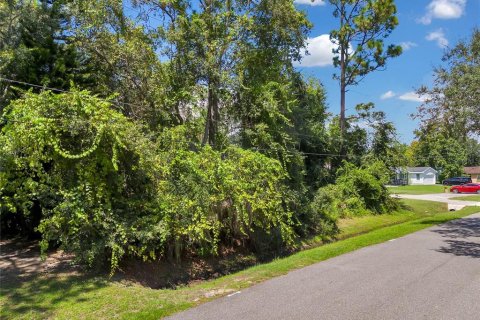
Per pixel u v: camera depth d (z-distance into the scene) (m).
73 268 8.84
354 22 29.55
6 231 12.52
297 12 17.44
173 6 16.11
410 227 16.09
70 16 14.98
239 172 12.15
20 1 14.12
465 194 47.00
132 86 15.45
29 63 12.02
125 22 15.35
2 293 7.04
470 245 11.81
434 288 7.09
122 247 8.86
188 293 7.10
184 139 12.14
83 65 13.94
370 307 6.08
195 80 16.09
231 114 17.05
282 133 16.55
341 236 17.23
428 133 15.35
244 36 16.59
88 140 8.37
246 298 6.61
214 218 10.78
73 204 8.08
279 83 17.69
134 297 6.81
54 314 6.00
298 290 7.04
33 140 7.84
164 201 9.62
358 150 27.75
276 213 12.80
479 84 12.26
